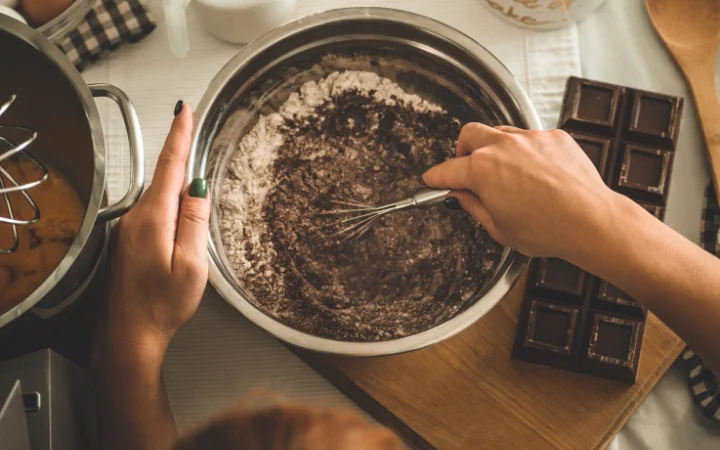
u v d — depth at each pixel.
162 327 0.64
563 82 0.78
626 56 0.82
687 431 0.78
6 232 0.69
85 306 0.72
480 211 0.65
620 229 0.60
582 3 0.74
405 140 0.76
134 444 0.63
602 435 0.72
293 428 0.46
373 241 0.74
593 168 0.63
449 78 0.74
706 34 0.80
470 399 0.72
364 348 0.62
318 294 0.73
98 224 0.60
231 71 0.69
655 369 0.73
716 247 0.77
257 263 0.73
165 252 0.61
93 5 0.75
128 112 0.61
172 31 0.72
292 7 0.76
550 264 0.73
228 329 0.75
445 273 0.73
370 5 0.79
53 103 0.64
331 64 0.75
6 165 0.71
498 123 0.73
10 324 0.57
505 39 0.79
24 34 0.59
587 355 0.71
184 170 0.64
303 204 0.75
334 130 0.76
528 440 0.72
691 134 0.81
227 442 0.45
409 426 0.72
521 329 0.72
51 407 0.57
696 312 0.60
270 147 0.75
